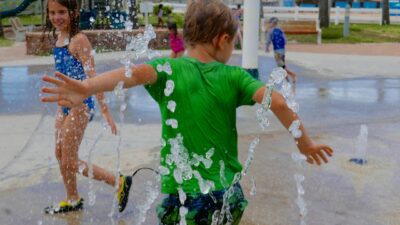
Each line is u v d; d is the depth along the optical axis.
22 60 14.10
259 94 2.21
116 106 7.82
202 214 2.24
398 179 4.61
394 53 17.97
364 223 3.68
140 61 11.40
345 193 4.26
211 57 2.34
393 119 7.22
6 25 25.97
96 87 2.11
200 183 2.24
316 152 2.26
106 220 3.71
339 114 7.54
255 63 9.76
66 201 3.90
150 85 2.30
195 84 2.25
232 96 2.25
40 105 7.91
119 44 16.77
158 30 18.36
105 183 4.14
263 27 20.64
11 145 5.74
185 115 2.24
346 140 5.97
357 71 12.91
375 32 26.73
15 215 3.80
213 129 2.25
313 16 29.33
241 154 5.30
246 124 6.73
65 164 3.78
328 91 9.68
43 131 6.40
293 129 2.21
